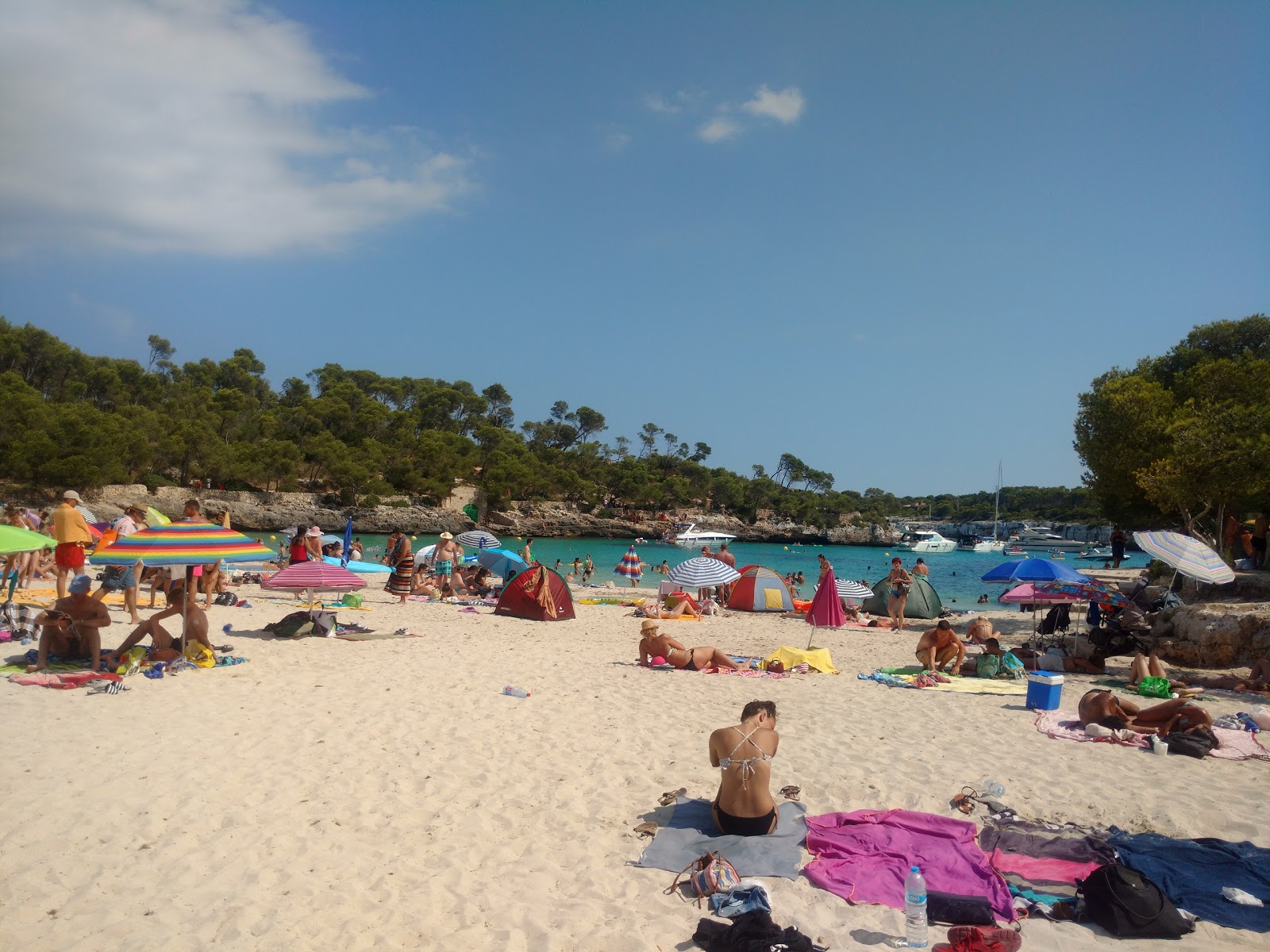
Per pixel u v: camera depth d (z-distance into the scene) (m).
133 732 8.12
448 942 4.54
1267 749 8.60
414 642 14.59
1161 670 11.88
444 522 97.00
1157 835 6.18
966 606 31.69
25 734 7.91
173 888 5.06
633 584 31.88
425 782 7.12
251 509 81.00
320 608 16.77
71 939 4.43
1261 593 17.17
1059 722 9.63
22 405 69.00
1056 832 6.10
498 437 129.88
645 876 5.42
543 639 15.87
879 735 9.07
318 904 4.93
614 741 8.60
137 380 95.75
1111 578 28.30
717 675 12.57
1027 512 179.50
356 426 109.75
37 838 5.64
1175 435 21.42
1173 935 4.67
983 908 4.87
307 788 6.86
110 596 17.36
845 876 5.36
